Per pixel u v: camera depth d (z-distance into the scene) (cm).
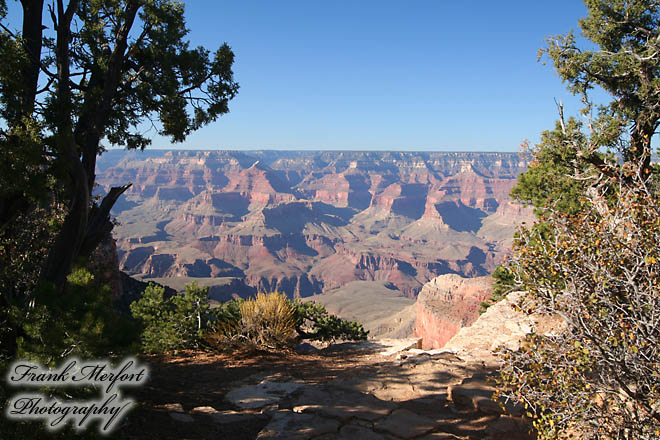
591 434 465
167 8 1132
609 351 434
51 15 976
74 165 876
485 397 709
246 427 667
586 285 477
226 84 1266
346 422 666
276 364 1091
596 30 1827
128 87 1152
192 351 1260
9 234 935
